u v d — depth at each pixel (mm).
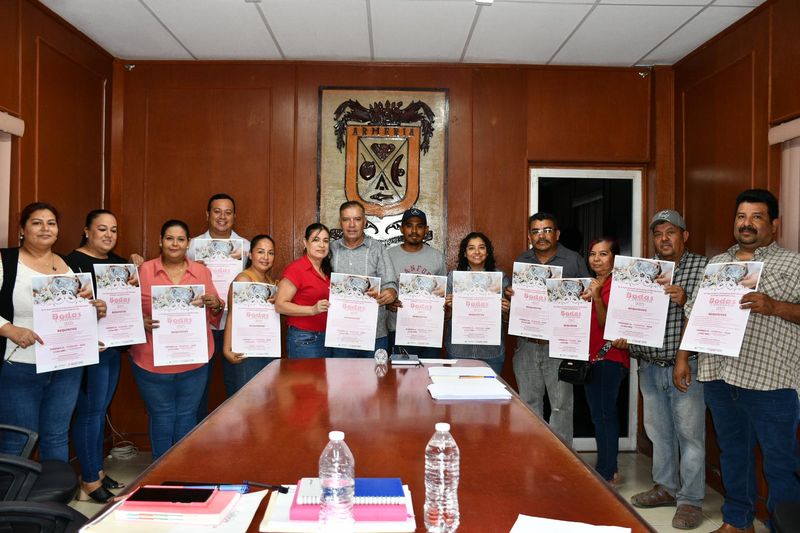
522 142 4316
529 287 3256
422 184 4293
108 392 3326
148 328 2980
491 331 3213
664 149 4305
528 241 4301
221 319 3709
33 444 2092
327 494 1158
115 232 3125
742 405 2574
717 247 3707
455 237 4285
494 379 2322
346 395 2090
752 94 3340
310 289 3148
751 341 2516
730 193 3561
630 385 4398
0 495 1932
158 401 3006
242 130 4285
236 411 1871
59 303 2635
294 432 1654
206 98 4285
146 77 4289
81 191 3850
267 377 2400
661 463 3271
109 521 1108
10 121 3061
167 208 4270
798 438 2744
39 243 2664
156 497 1152
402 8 3396
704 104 3875
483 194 4301
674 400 3062
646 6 3312
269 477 1325
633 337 2936
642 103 4336
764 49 3248
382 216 4277
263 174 4277
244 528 1088
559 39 3832
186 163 4273
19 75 3193
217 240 3689
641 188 4395
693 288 2955
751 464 2717
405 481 1306
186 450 1502
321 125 4277
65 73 3643
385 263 3432
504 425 1740
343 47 4020
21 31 3205
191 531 1073
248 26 3680
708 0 3217
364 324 2963
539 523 1092
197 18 3570
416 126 4297
